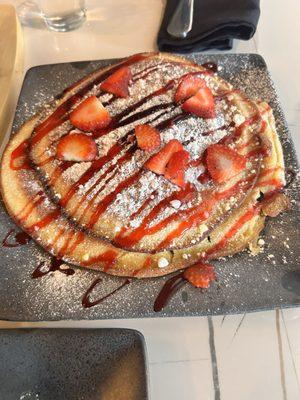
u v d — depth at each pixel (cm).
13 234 27
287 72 36
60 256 26
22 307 25
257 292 25
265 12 40
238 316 26
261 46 38
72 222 27
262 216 27
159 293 25
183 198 26
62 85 33
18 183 28
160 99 29
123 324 26
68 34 38
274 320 26
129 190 27
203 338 25
